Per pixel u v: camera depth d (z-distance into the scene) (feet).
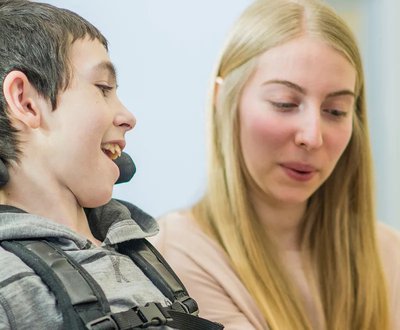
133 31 5.66
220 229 4.06
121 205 3.01
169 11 5.76
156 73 5.76
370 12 7.02
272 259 4.08
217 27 5.87
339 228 4.30
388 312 4.24
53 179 2.62
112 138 2.74
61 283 2.29
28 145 2.58
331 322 4.12
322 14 3.99
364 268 4.26
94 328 2.22
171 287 2.73
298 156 3.92
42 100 2.60
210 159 4.19
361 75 4.16
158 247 4.00
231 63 4.06
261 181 4.04
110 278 2.54
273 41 3.91
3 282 2.25
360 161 4.33
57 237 2.51
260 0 4.16
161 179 5.78
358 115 4.31
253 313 3.86
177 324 2.52
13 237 2.41
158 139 5.78
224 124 4.09
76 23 2.74
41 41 2.63
